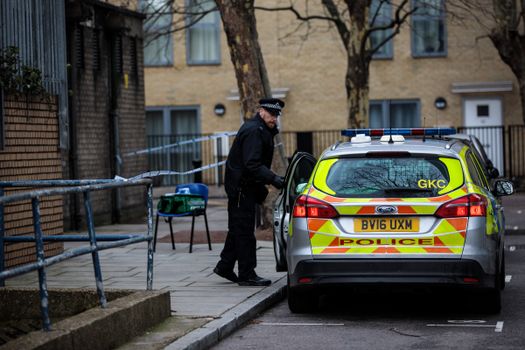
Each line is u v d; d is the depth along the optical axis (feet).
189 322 35.17
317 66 133.90
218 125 135.95
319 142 134.00
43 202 51.62
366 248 36.19
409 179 36.73
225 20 67.97
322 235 36.63
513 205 94.43
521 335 34.60
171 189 128.98
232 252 44.78
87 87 77.46
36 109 51.24
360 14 96.53
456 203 36.06
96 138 78.95
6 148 48.21
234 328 36.09
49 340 26.86
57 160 53.36
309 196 37.11
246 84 68.03
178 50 136.05
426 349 32.40
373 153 37.45
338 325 37.14
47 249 52.49
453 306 41.34
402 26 132.26
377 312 40.09
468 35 131.34
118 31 81.61
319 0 133.08
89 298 35.78
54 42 53.06
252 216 44.32
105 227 78.23
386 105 133.69
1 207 35.68
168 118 136.67
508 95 130.93
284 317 39.04
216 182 135.33
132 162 85.71
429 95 132.77
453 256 35.76
